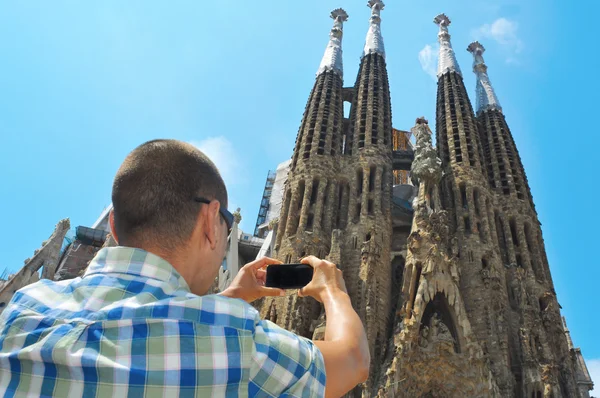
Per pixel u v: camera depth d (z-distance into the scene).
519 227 74.62
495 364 55.59
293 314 55.34
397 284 66.00
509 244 72.00
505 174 81.81
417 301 56.09
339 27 102.81
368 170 74.50
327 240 66.81
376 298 58.34
